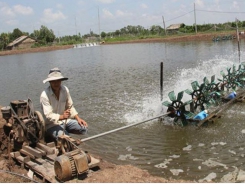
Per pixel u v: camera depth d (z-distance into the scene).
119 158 7.45
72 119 7.05
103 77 21.95
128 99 13.87
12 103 7.07
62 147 6.01
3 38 97.12
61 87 6.71
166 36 82.44
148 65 27.48
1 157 7.00
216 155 7.36
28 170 6.23
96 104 13.23
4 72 33.53
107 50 60.62
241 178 6.09
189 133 9.07
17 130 6.72
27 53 79.81
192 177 6.30
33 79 25.23
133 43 80.50
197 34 72.62
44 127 6.57
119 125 10.09
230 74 14.31
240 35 60.28
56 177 5.54
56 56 55.38
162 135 8.99
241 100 12.43
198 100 11.07
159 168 6.82
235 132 8.98
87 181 5.47
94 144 8.42
